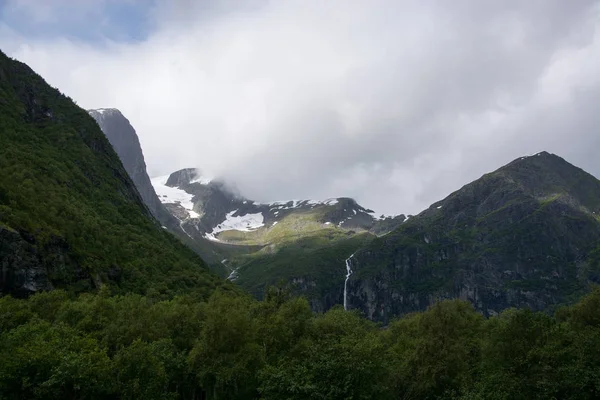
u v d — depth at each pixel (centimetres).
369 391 5734
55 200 14062
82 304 8500
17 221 11250
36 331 6475
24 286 10462
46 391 5084
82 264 12525
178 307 9075
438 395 6731
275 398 5825
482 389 6038
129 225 18325
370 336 9231
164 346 7231
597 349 6569
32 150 16912
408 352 8138
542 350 6338
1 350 5681
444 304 7788
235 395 6925
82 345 6162
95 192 18475
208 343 6862
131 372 5719
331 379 5703
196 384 7375
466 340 8862
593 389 6094
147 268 15488
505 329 6775
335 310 13200
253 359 6881
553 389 5928
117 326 7350
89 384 5275
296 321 8550
